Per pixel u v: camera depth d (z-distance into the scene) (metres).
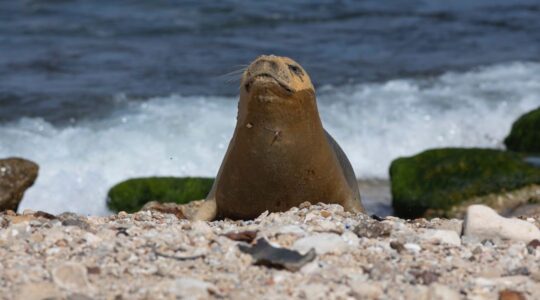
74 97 81.88
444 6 119.88
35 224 33.56
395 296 26.83
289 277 28.06
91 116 77.50
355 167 73.50
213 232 32.53
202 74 90.25
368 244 31.25
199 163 71.06
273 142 37.66
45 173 67.25
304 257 29.02
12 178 58.97
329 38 105.12
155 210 45.66
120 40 102.06
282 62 37.00
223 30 107.06
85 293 26.48
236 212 40.38
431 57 98.31
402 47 102.19
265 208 39.75
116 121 76.25
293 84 36.69
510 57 98.25
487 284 28.09
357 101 82.62
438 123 79.56
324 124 77.44
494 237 32.84
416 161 66.25
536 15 115.31
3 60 93.12
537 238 32.69
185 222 35.66
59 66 91.88
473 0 122.56
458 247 31.61
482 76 91.12
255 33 106.31
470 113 81.25
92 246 30.58
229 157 39.28
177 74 90.06
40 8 113.38
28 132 73.94
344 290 27.08
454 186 63.41
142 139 72.94
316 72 91.94
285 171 38.38
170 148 72.12
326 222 33.72
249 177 38.75
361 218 35.56
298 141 37.88
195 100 81.50
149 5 115.69
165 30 106.31
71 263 27.66
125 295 26.31
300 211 36.53
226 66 93.31
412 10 117.88
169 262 29.11
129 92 83.75
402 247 30.91
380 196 67.38
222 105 80.44
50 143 71.94
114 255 29.58
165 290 26.62
